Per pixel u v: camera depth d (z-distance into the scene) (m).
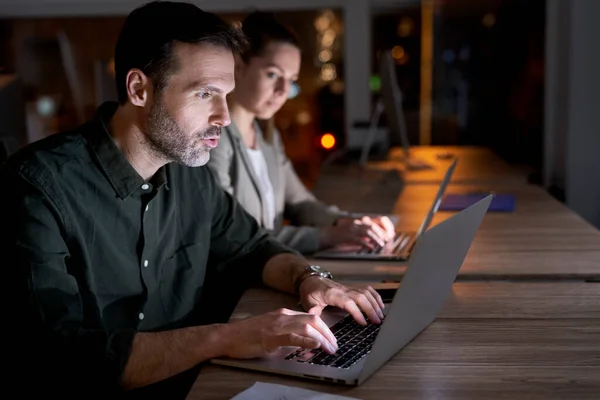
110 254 1.58
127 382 1.31
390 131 4.01
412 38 5.49
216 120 1.55
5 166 1.50
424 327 1.46
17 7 5.11
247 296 1.73
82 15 5.12
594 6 4.27
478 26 5.46
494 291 1.72
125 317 1.63
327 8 5.10
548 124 4.64
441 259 1.36
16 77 2.56
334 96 5.36
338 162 4.16
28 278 1.36
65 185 1.50
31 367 1.38
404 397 1.15
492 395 1.15
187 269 1.78
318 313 1.56
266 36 2.38
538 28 4.96
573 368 1.25
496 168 3.82
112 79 3.80
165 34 1.50
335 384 1.20
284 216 2.76
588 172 4.44
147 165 1.62
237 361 1.29
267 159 2.60
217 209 1.91
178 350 1.30
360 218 2.41
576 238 2.27
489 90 5.55
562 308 1.58
